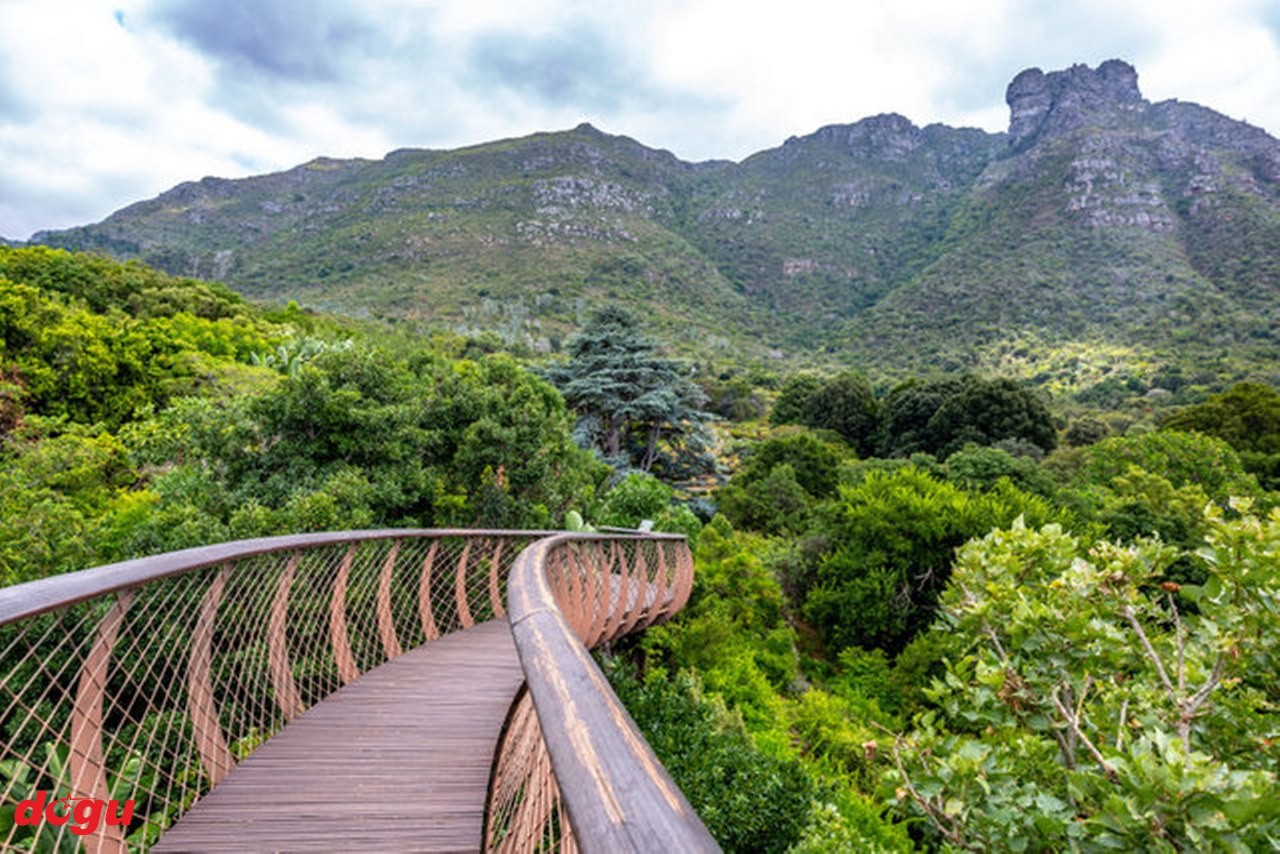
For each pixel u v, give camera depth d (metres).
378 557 5.82
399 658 5.23
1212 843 2.14
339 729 3.71
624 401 30.92
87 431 17.12
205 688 3.03
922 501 17.45
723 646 12.49
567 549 5.90
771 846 6.69
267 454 10.38
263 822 2.70
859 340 144.75
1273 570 3.19
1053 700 3.36
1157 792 2.21
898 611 16.53
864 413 53.53
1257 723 3.13
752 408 67.44
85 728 2.16
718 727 8.98
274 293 158.38
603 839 0.55
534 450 12.62
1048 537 4.14
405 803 2.88
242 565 3.50
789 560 18.91
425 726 3.78
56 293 36.25
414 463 10.99
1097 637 3.36
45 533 8.76
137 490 15.52
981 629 3.99
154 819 2.94
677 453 33.16
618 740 0.75
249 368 29.81
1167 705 3.50
